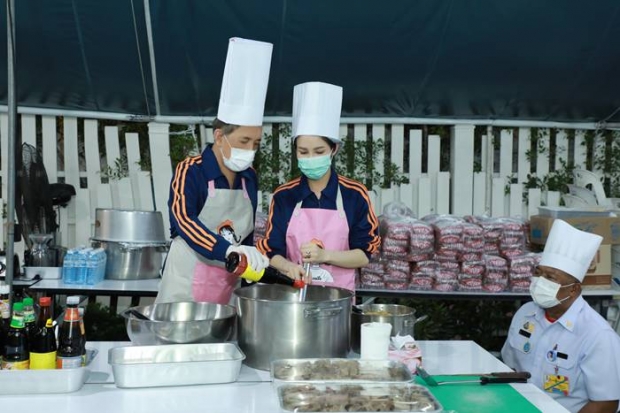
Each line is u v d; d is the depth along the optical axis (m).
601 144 5.07
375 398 1.59
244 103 2.24
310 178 2.48
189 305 2.16
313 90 2.38
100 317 4.68
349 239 2.57
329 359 1.84
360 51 4.18
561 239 2.31
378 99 4.66
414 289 3.96
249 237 2.62
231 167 2.34
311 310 1.89
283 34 4.05
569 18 3.98
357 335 2.18
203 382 1.82
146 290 3.67
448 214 4.68
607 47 4.20
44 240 3.96
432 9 3.89
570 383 2.30
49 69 4.30
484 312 4.94
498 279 3.93
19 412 1.62
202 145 4.87
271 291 2.22
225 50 4.15
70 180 4.83
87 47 4.11
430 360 2.19
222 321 1.96
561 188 5.03
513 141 5.16
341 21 3.95
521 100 4.70
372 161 4.95
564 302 2.32
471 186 4.97
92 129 4.83
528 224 4.37
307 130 2.38
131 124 4.96
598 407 2.24
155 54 4.18
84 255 3.75
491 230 4.06
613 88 4.57
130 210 3.99
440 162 5.16
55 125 4.80
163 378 1.80
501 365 2.13
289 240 2.55
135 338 1.96
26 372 1.73
